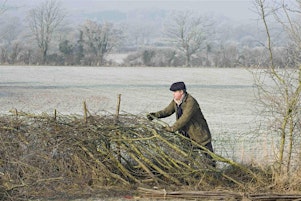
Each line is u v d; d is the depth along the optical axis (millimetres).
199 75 87562
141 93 50688
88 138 12789
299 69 12812
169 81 71500
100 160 12922
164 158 13023
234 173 13312
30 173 12039
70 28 144500
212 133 22859
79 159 12617
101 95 47531
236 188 12906
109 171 12836
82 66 118000
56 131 12820
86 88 56281
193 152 13102
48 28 134125
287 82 12953
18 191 11789
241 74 90625
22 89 53688
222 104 40219
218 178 13086
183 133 13672
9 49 132250
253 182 13133
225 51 122000
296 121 12945
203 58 138125
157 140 13062
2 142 12391
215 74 90812
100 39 140375
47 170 12234
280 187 12797
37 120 13055
